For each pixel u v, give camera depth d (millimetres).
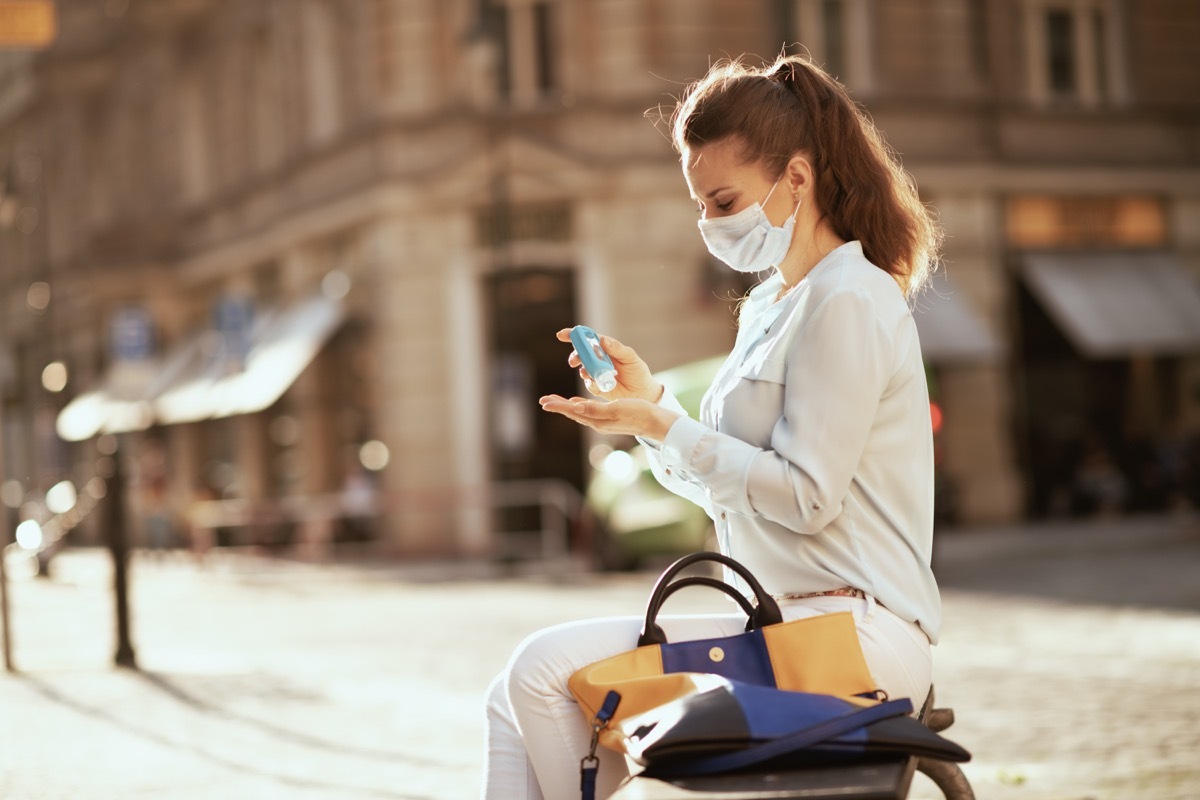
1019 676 9539
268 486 30703
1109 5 28000
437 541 25250
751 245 3510
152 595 20109
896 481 3418
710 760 2867
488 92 25312
